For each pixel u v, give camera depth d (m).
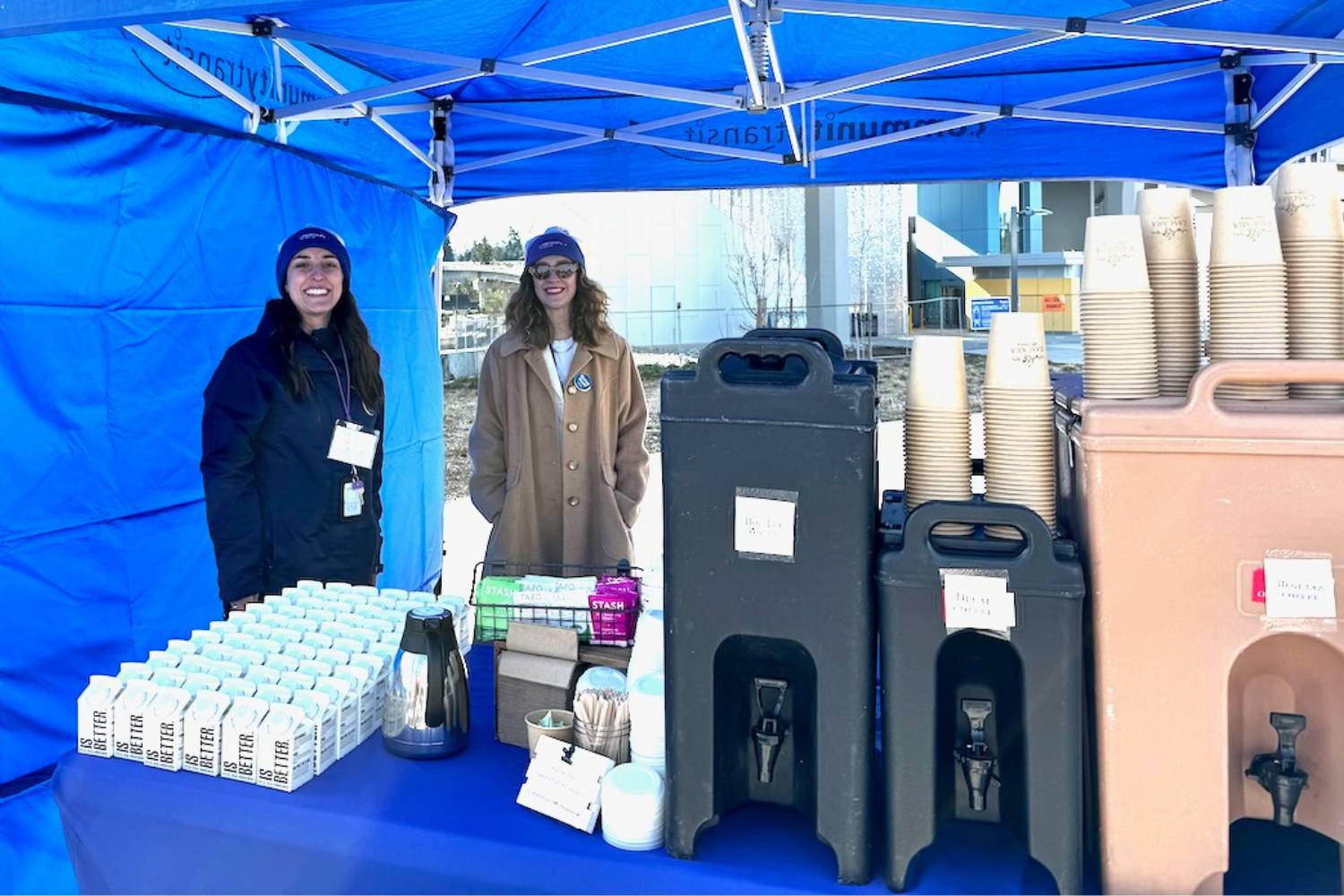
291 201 3.35
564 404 2.95
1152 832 1.02
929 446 1.17
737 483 1.07
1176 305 1.16
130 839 1.32
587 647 1.48
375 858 1.20
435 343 4.72
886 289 19.72
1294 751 1.02
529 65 3.39
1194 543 1.00
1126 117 3.92
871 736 1.08
